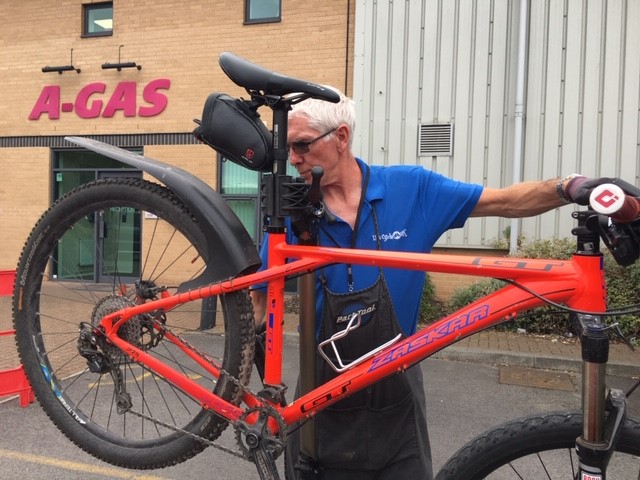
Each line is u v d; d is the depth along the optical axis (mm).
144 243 5766
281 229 1540
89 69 9430
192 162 8992
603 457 1195
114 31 9266
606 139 6793
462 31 7188
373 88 7496
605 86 6773
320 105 1688
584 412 1216
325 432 1705
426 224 1798
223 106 1548
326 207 1721
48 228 1819
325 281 1677
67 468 3070
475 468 1412
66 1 9508
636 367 4910
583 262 1247
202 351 1787
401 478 1702
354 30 7973
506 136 7082
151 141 9180
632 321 5578
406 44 7379
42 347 1912
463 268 1355
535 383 4789
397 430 1698
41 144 9805
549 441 1345
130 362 1786
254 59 8523
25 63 9781
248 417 1555
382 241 1746
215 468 3107
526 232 6984
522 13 6840
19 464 3111
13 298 1908
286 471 1791
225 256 1544
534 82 6980
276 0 8516
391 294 1696
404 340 1457
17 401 4148
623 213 1145
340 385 1485
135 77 9195
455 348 5590
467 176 7223
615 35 6730
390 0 7410
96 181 1748
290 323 5098
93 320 1845
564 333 6137
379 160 7488
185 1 8852
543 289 1274
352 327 1551
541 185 1647
